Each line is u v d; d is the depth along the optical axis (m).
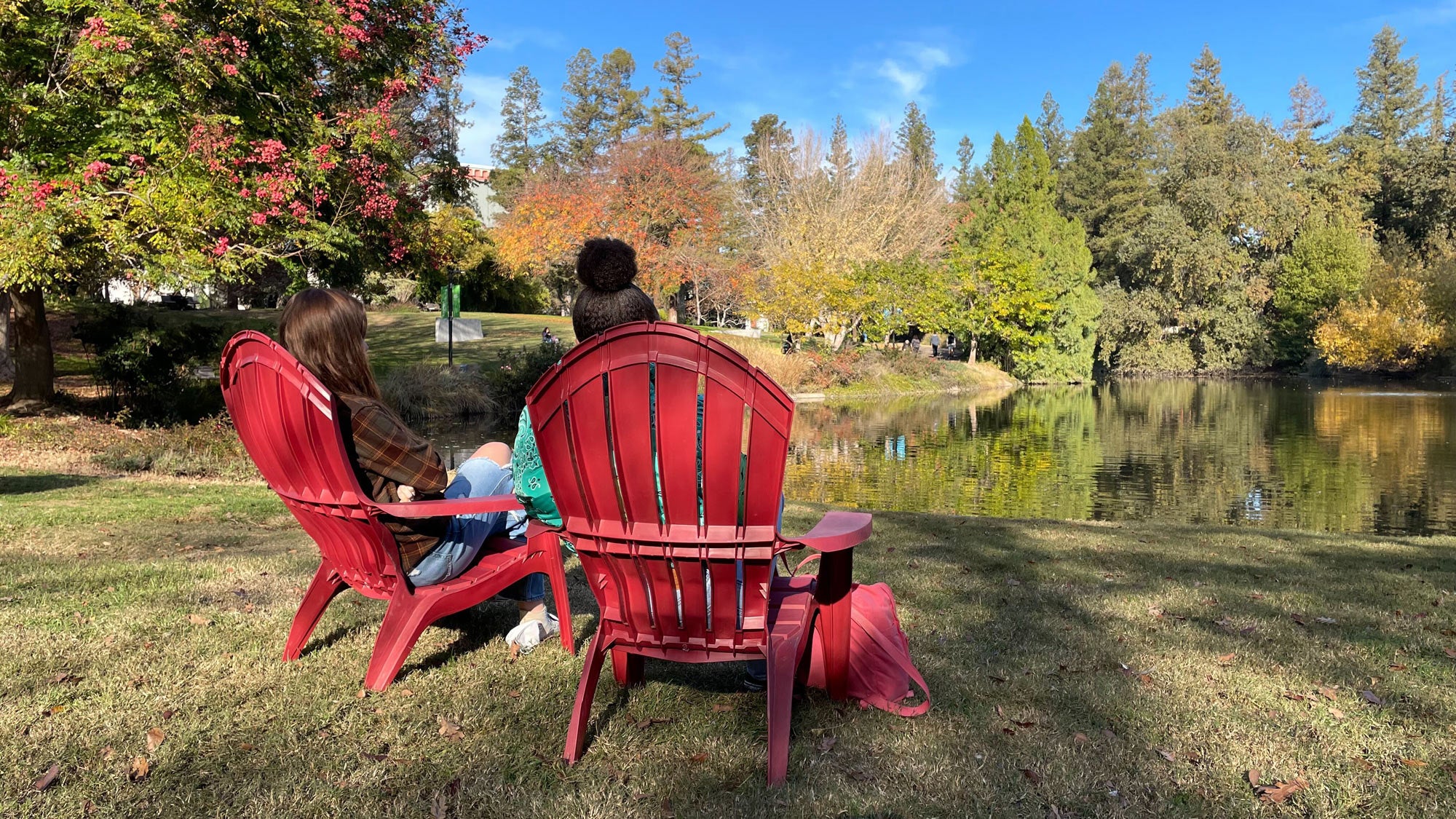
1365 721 2.30
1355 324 36.31
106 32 9.51
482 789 1.83
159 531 4.96
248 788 1.80
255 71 11.11
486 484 2.68
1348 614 3.51
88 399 13.80
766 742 2.09
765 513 1.78
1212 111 52.88
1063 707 2.36
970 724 2.22
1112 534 5.95
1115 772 1.96
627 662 2.36
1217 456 15.67
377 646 2.35
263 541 4.75
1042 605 3.56
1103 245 48.31
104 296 25.12
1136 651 2.90
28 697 2.21
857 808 1.77
